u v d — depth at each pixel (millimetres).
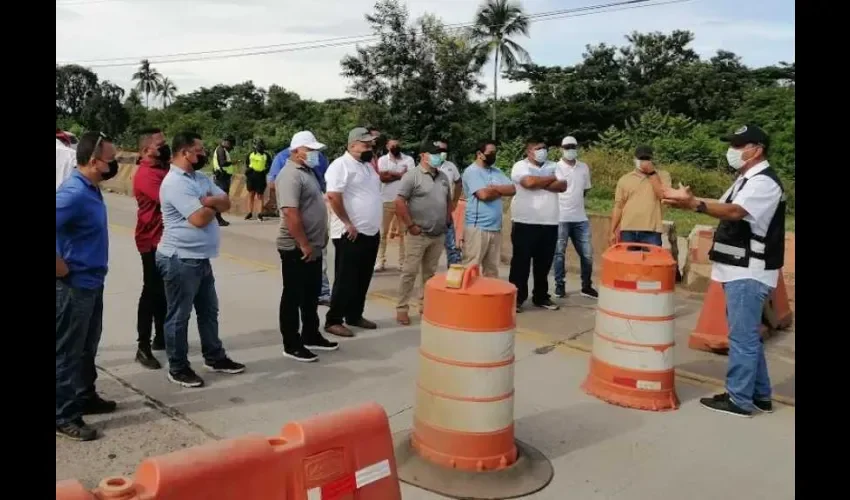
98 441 4121
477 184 7148
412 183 6730
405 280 6918
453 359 3781
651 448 4340
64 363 4062
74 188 3994
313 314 5922
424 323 3922
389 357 5918
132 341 6086
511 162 30203
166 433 4277
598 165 24828
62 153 5703
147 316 5418
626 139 31562
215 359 5332
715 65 45750
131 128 48781
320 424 2609
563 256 8258
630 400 4973
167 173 5184
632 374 4969
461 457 3809
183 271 4879
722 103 40188
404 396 5043
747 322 4801
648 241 7555
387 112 30109
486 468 3816
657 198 7520
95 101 47750
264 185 14570
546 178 7414
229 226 13500
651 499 3730
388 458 2787
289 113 44906
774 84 45156
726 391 4992
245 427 4426
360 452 2689
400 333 6648
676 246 8969
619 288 4984
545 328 6988
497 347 3779
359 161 6324
